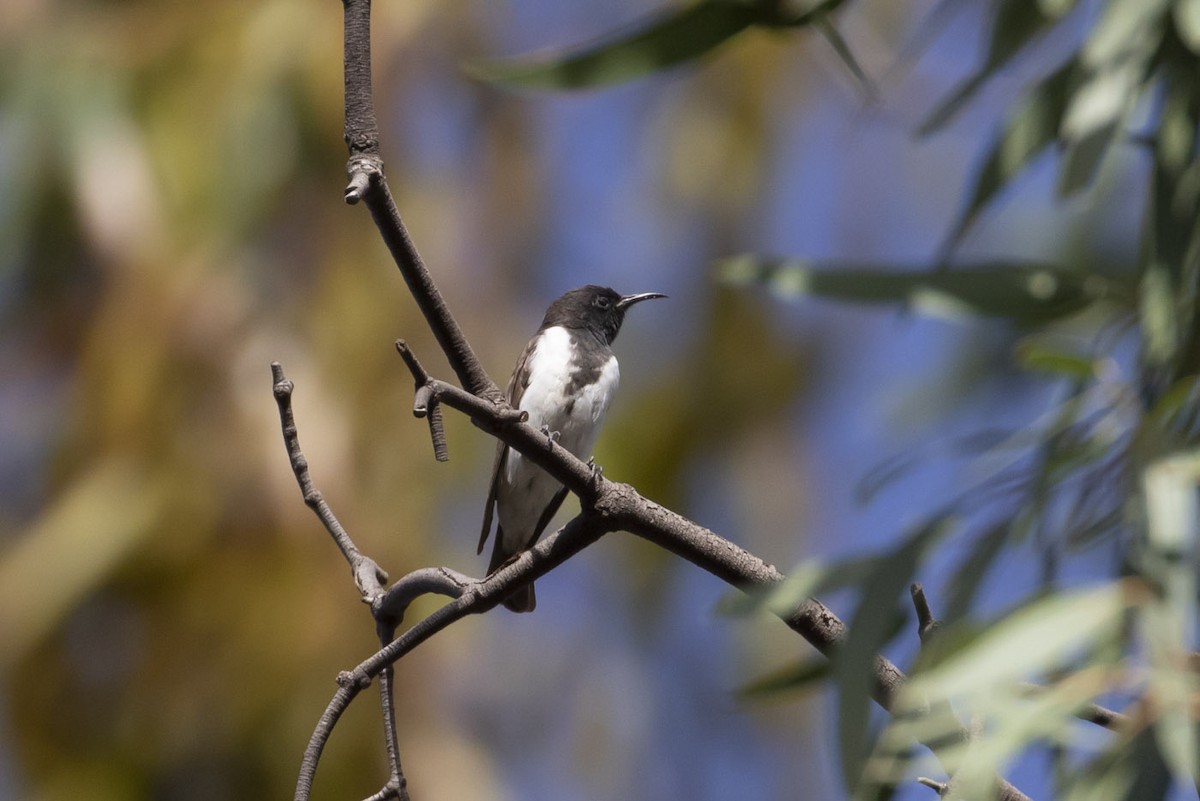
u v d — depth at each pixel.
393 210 5.12
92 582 10.58
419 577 5.81
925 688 4.48
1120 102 6.29
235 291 10.97
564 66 7.03
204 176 11.22
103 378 10.86
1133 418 6.05
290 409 5.93
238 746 10.52
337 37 11.70
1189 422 5.76
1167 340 6.14
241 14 11.88
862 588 5.33
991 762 4.25
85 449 10.90
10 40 11.71
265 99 11.45
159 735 10.62
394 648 5.40
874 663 5.11
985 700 4.45
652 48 7.03
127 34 11.89
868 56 11.73
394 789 5.29
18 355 11.88
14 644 10.61
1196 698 4.27
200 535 10.62
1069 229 10.55
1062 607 4.50
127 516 10.60
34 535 10.80
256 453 10.55
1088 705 4.81
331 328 11.03
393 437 10.98
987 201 6.85
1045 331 7.35
